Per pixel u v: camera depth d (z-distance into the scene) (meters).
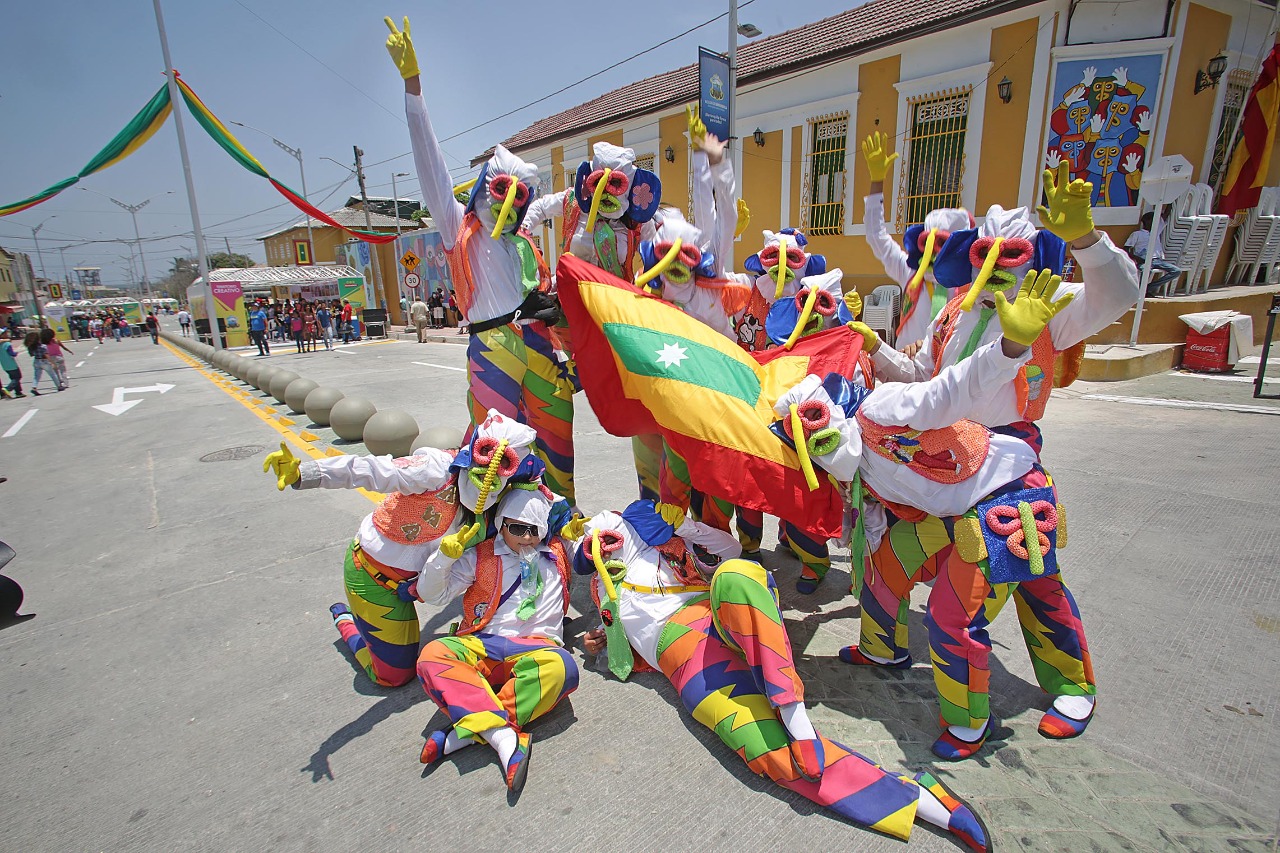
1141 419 7.14
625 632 3.18
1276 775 2.50
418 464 2.98
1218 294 10.59
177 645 3.78
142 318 53.47
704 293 3.64
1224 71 10.33
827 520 2.92
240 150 14.91
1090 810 2.38
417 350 20.44
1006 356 2.22
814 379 2.83
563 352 4.08
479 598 3.07
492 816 2.47
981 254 2.57
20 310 48.59
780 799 2.49
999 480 2.53
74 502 6.45
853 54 11.88
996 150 10.85
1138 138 9.98
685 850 2.28
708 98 10.73
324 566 4.75
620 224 3.87
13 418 11.74
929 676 3.22
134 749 2.94
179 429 9.62
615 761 2.72
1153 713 2.85
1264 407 7.24
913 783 2.37
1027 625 2.90
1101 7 9.70
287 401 10.11
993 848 2.23
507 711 2.77
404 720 3.07
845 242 13.21
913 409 2.48
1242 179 11.09
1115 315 2.40
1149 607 3.62
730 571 2.62
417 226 35.12
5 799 2.67
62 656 3.71
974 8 10.30
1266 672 3.07
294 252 48.38
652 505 3.34
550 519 3.19
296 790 2.65
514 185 3.66
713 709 2.67
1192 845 2.22
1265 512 4.70
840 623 3.72
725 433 2.92
